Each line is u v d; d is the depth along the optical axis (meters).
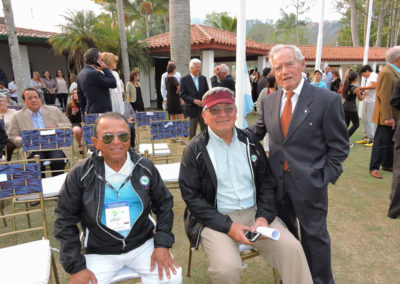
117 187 1.74
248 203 2.08
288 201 2.12
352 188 4.16
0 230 3.17
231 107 1.89
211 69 10.84
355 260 2.58
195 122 6.01
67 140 3.61
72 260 1.63
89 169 1.70
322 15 7.98
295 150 1.92
